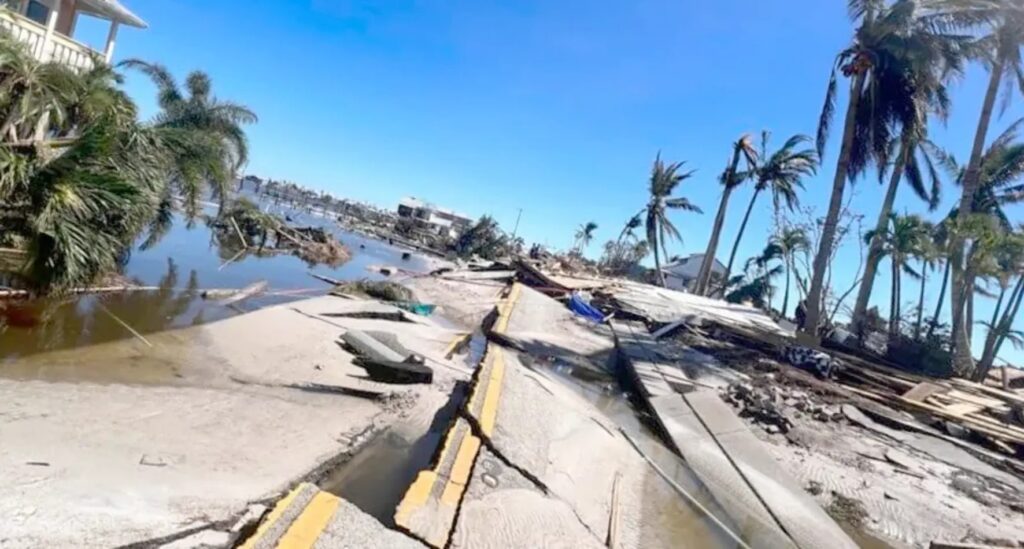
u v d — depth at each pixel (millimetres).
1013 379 18344
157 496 3350
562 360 11664
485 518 3828
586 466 5477
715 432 7648
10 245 7398
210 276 13438
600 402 9281
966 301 20219
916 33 17219
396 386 6875
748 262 44000
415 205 68500
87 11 14383
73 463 3498
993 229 17906
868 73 18062
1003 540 5734
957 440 9438
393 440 5367
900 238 20438
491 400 5914
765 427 8273
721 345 14969
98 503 3115
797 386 11523
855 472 7074
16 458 3391
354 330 8953
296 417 5297
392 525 3512
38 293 7465
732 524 5211
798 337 16594
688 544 4660
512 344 11867
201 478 3719
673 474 6102
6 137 7906
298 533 3037
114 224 8273
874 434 9008
